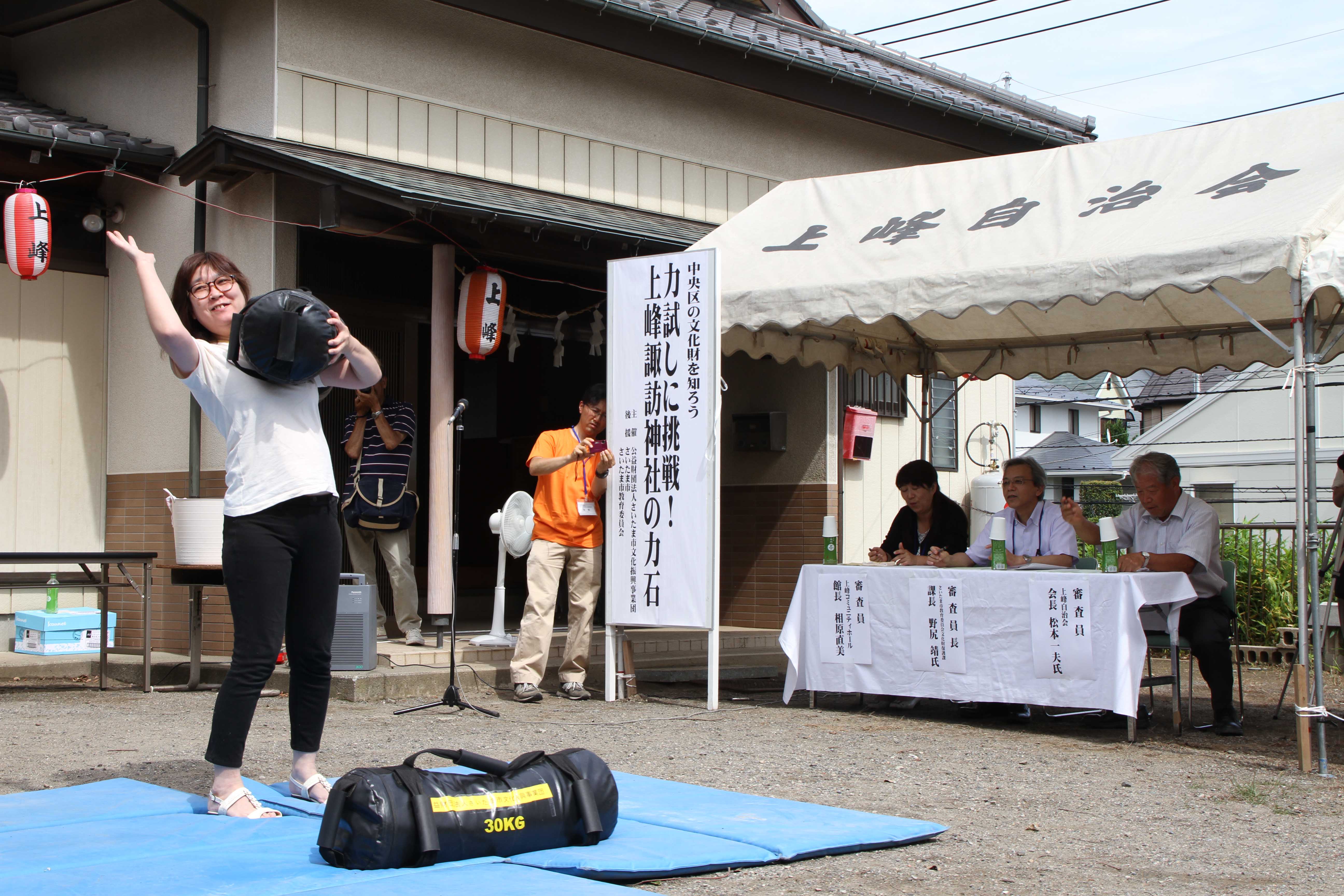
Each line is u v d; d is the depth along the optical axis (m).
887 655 6.93
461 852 3.60
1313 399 5.50
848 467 11.24
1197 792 5.02
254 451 4.06
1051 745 6.12
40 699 7.44
